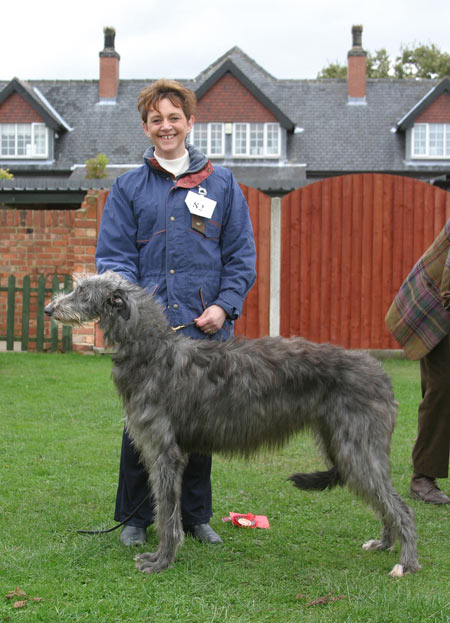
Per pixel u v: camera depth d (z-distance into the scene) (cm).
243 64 3197
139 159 2728
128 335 381
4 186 1638
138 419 382
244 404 386
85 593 340
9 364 995
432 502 500
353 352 406
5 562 373
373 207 1127
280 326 1130
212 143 2797
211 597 341
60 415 710
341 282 1133
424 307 499
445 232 495
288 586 356
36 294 1199
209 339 420
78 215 1079
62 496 489
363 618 318
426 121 2758
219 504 487
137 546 411
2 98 2772
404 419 728
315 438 411
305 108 2956
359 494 389
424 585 358
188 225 418
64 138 2838
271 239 1121
